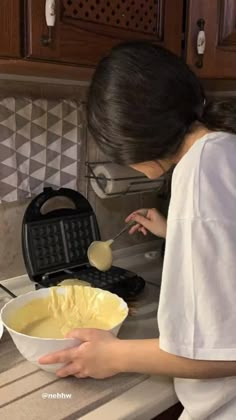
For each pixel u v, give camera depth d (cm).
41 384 74
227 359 60
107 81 64
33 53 77
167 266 62
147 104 62
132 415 68
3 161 108
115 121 64
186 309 61
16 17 75
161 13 98
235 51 105
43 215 114
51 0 76
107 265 117
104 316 92
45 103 114
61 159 121
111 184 124
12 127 108
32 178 115
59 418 66
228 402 69
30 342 73
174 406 80
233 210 60
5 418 66
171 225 62
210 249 59
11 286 114
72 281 106
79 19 83
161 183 137
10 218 114
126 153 66
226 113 66
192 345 61
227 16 102
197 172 61
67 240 117
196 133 67
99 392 72
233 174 62
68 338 73
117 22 90
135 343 68
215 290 59
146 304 106
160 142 65
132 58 63
